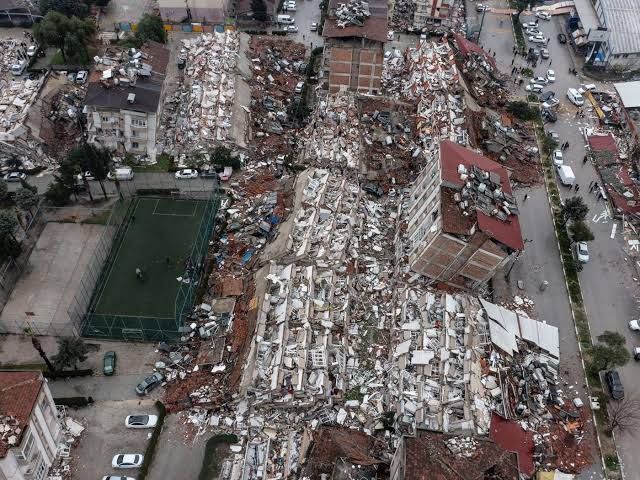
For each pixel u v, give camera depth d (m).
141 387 70.12
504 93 125.44
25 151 99.88
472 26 147.00
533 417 69.94
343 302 78.75
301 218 87.19
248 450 64.50
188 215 93.38
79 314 77.38
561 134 117.12
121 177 97.38
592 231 96.56
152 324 77.81
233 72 115.69
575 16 148.88
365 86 115.25
